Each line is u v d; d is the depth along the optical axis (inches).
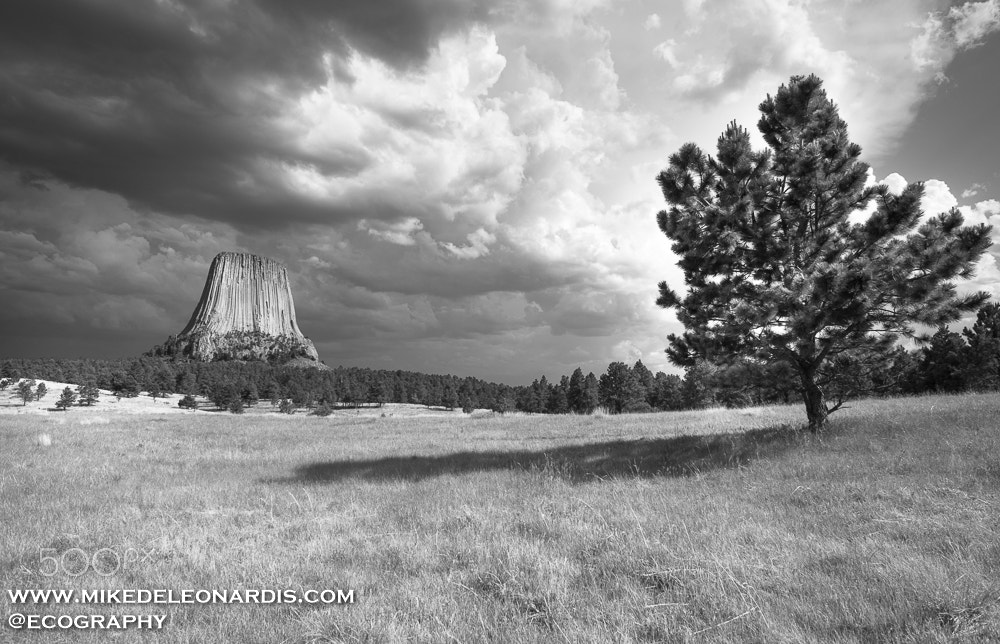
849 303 511.5
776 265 609.9
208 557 270.4
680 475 484.4
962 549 249.6
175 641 183.3
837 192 609.3
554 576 233.9
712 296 601.9
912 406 716.7
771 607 199.8
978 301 536.1
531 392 5007.4
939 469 405.1
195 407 4264.3
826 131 622.8
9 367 4933.6
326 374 7628.0
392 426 1338.6
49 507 391.9
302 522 347.9
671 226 617.6
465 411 4982.8
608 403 3607.3
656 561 247.3
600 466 553.6
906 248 524.7
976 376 1496.1
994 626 171.9
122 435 997.8
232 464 671.1
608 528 313.3
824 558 248.2
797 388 593.9
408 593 220.8
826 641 173.3
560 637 182.2
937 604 191.3
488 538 300.2
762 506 358.6
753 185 601.6
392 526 333.7
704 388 642.8
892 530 284.5
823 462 460.4
